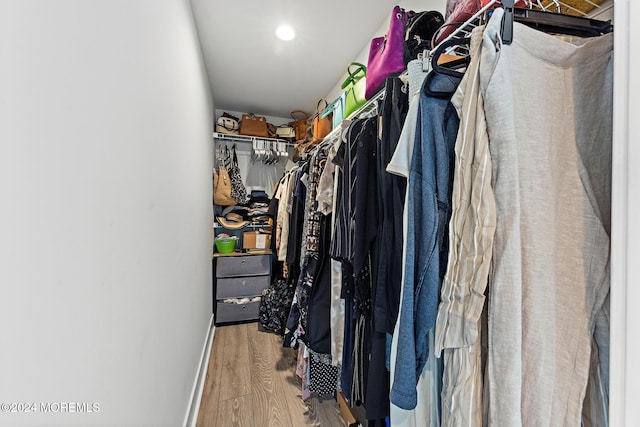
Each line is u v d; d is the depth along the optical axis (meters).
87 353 0.48
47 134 0.39
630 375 0.35
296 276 1.99
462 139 0.54
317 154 1.70
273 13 1.59
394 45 1.14
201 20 1.63
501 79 0.49
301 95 2.72
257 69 2.21
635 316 0.35
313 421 1.44
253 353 2.12
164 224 0.95
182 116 1.25
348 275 1.15
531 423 0.49
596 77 0.55
